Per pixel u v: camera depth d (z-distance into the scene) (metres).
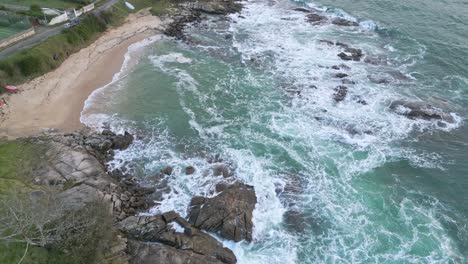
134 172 40.47
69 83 53.53
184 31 72.38
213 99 52.88
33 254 27.23
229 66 60.91
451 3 81.19
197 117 49.31
